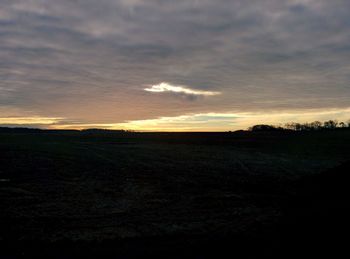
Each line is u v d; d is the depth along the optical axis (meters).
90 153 37.91
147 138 66.81
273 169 30.03
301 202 14.60
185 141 59.41
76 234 11.83
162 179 23.92
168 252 9.77
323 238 8.86
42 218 13.85
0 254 9.55
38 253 9.70
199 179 24.23
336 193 13.16
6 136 65.19
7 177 22.61
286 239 9.75
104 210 15.52
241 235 11.15
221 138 62.81
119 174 25.45
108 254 9.63
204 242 10.60
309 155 40.50
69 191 19.38
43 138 62.69
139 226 12.95
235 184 22.50
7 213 14.30
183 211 15.40
